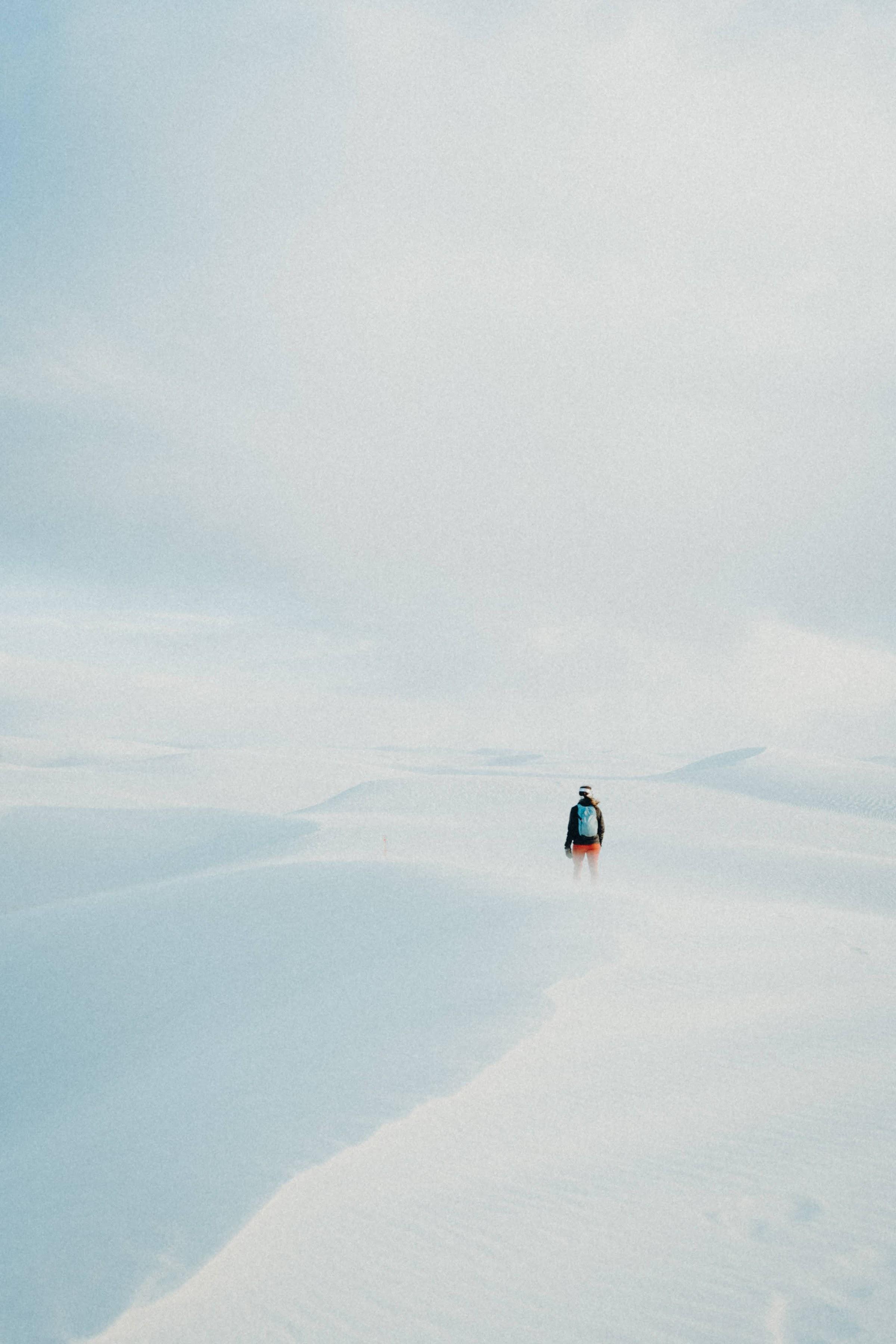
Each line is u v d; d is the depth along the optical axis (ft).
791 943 33.12
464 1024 22.48
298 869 51.75
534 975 26.94
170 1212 12.79
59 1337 10.03
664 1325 10.91
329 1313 10.90
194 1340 10.19
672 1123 16.79
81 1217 12.88
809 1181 14.55
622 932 32.96
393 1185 14.08
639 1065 19.71
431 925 37.47
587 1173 14.74
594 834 54.85
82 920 46.06
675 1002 24.75
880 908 63.26
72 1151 16.67
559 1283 11.74
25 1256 11.86
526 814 109.40
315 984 31.68
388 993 27.27
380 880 46.68
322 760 248.93
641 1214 13.51
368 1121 16.12
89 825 104.99
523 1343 10.50
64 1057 30.42
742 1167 15.05
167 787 192.54
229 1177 13.88
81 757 350.23
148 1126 17.07
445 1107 17.10
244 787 208.74
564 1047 20.76
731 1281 11.80
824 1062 20.04
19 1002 36.37
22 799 136.46
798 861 77.92
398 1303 11.18
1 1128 24.68
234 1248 11.83
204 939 40.73
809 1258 12.34
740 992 26.03
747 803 122.52
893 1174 14.79
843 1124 16.75
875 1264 12.12
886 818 134.62
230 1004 31.89
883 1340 10.40
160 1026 31.48
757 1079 18.99
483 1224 13.08
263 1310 10.82
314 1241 12.33
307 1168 14.06
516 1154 15.38
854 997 25.68
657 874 70.03
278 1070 20.13
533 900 39.73
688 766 198.18
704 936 33.19
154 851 97.40
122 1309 10.50
